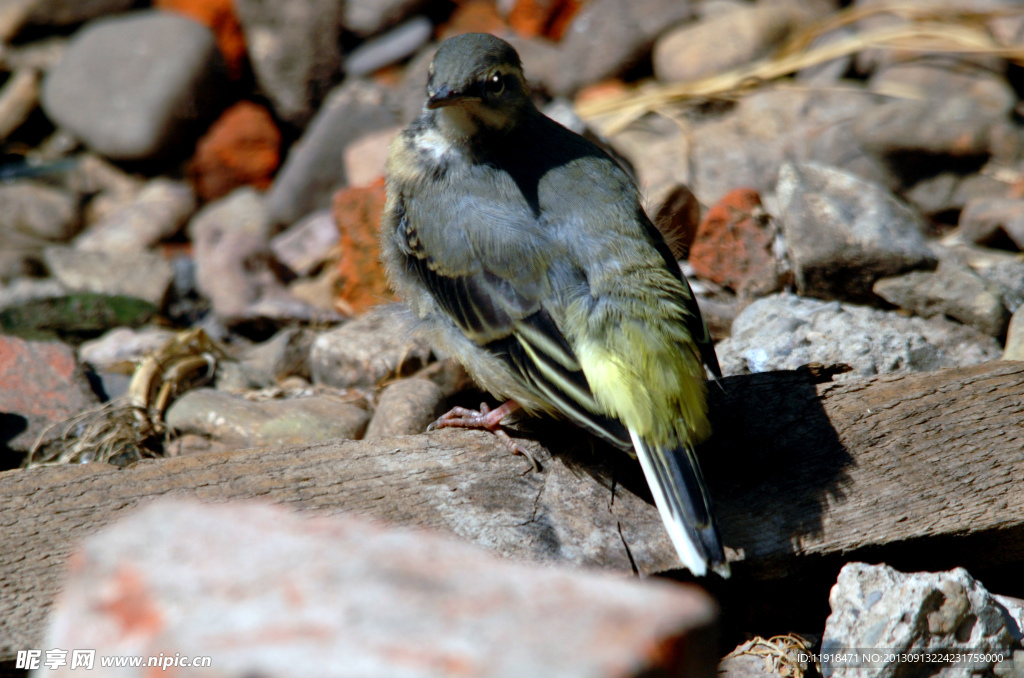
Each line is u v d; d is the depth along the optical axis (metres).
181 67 20.19
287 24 20.61
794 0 20.20
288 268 16.67
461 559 5.05
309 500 8.53
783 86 17.88
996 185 15.03
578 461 9.04
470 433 9.33
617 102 18.61
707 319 12.70
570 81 19.80
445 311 9.59
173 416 11.23
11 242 18.31
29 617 7.59
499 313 9.04
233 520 5.27
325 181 18.69
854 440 9.17
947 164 15.33
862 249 12.30
